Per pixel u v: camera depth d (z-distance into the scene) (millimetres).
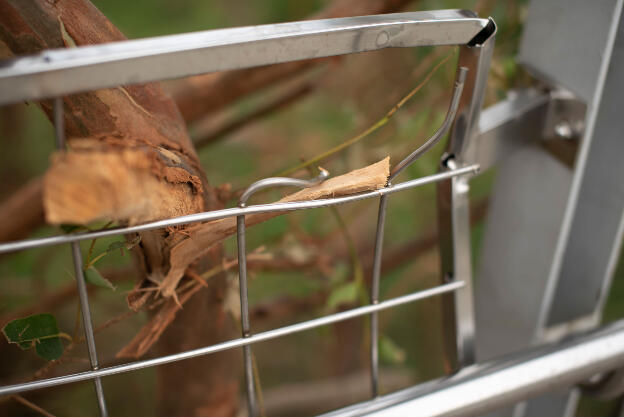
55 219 377
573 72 503
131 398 904
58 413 822
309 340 1021
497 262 577
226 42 393
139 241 438
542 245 548
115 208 381
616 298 935
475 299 599
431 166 750
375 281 468
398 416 469
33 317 446
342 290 625
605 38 485
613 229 539
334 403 920
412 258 886
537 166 541
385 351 684
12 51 419
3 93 377
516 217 559
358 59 863
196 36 392
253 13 1312
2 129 1111
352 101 891
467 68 434
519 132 521
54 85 381
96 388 435
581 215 553
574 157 518
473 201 971
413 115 650
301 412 919
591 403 924
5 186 1100
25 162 1139
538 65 520
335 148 493
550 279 549
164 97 451
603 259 550
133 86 437
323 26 405
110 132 430
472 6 849
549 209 539
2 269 870
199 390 530
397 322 1018
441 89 652
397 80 846
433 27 417
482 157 521
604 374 527
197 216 414
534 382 490
